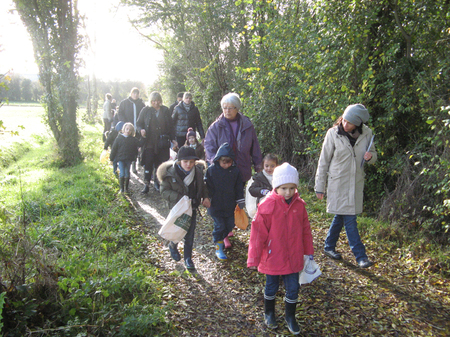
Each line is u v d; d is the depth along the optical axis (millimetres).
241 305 3441
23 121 23500
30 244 2941
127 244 4668
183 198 3953
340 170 4176
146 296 3338
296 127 8172
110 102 14664
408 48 5656
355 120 3977
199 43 12680
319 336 2982
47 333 2469
